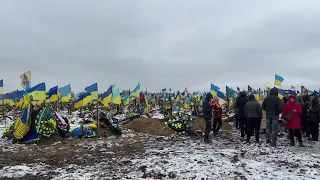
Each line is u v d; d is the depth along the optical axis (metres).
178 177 6.99
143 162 8.59
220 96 26.70
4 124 23.19
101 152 10.91
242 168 7.70
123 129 18.47
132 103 36.47
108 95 23.06
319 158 8.95
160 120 19.62
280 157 9.09
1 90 25.45
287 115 11.51
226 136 15.18
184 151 10.34
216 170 7.48
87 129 15.14
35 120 13.40
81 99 25.23
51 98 21.19
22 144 13.08
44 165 8.73
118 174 7.35
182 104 41.31
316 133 12.95
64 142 13.45
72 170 7.96
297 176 6.88
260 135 15.14
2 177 7.27
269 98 11.70
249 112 12.48
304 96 14.34
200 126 17.62
